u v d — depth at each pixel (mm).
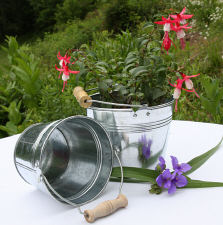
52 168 1059
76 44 6426
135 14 5719
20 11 11031
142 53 1035
